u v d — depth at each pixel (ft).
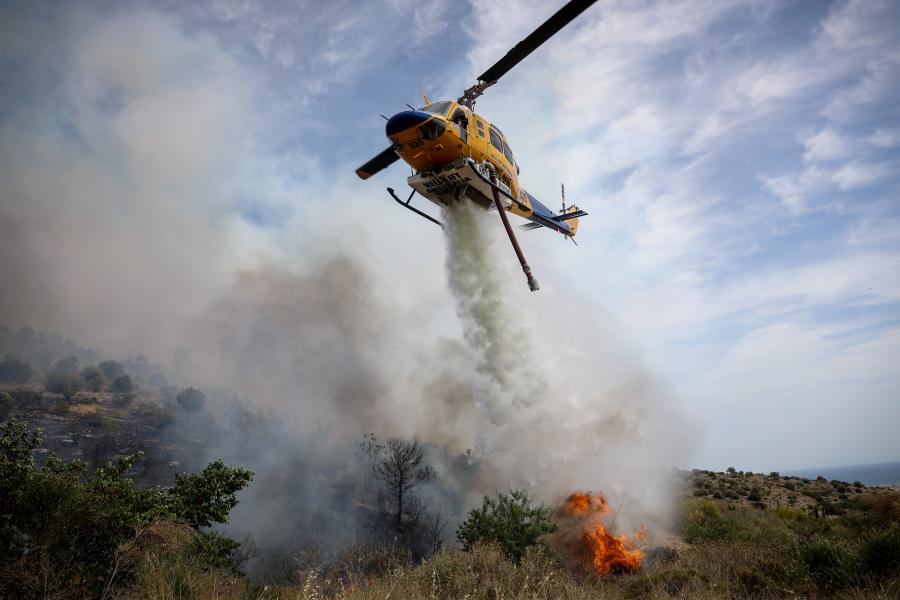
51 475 19.88
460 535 42.65
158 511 24.47
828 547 28.19
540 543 39.24
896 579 23.06
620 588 31.42
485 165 50.72
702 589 25.76
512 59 46.83
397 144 47.85
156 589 17.02
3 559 16.76
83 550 19.36
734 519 66.28
